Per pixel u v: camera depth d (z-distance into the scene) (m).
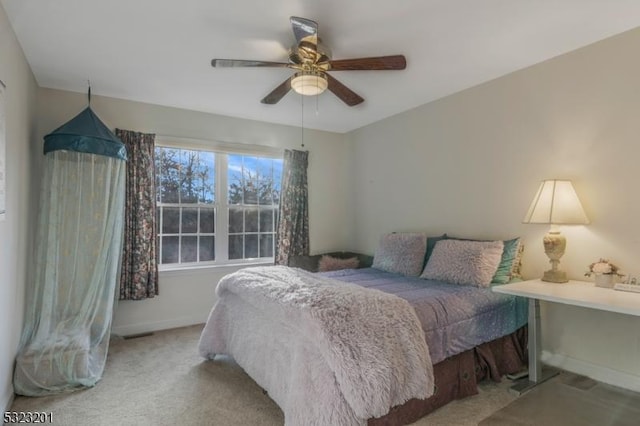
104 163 2.66
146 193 3.44
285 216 4.28
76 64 2.66
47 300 2.47
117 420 1.99
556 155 2.62
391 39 2.31
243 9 1.97
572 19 2.12
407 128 3.86
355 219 4.65
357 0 1.90
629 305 1.76
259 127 4.21
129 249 3.35
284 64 2.23
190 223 3.86
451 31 2.23
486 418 1.97
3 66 1.95
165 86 3.10
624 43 2.27
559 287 2.24
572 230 2.54
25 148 2.57
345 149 4.82
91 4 1.92
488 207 3.07
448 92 3.32
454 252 2.85
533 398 2.18
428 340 1.99
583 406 2.08
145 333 3.45
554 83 2.62
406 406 1.89
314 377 1.65
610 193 2.34
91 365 2.50
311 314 1.72
